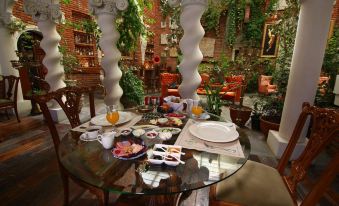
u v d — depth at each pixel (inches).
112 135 36.8
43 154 86.1
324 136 35.0
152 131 42.6
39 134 107.4
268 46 260.8
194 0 78.5
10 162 79.4
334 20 204.4
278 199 36.7
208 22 277.4
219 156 34.0
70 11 201.8
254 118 118.6
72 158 33.7
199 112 52.3
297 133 44.9
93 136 40.2
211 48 291.3
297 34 76.9
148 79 269.7
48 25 118.6
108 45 107.2
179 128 45.5
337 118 33.4
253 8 259.3
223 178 28.7
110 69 111.9
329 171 27.3
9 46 141.7
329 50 139.5
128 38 134.5
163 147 34.9
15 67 135.8
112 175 29.1
